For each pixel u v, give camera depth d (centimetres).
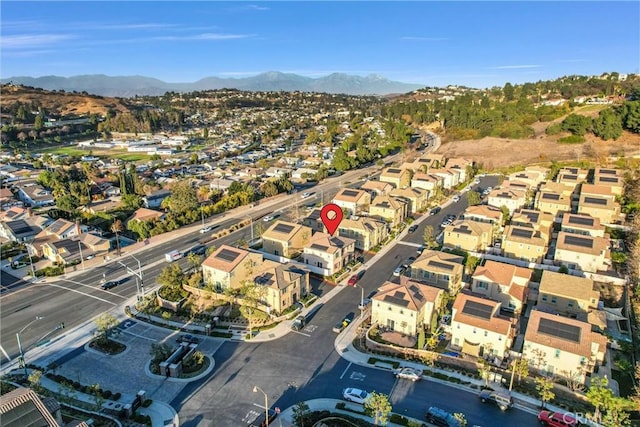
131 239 10300
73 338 6238
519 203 11081
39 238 9750
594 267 7744
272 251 9106
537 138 18088
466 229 8969
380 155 19688
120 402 4919
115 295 7506
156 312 6931
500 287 6781
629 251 8294
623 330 6122
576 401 4816
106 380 5319
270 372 5416
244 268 7488
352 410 4712
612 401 4275
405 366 5472
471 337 5675
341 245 8312
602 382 4500
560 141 16850
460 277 7394
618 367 5331
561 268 7669
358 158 18162
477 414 4625
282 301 6781
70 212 11906
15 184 15825
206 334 6294
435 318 5947
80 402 4919
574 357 5075
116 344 6078
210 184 15375
